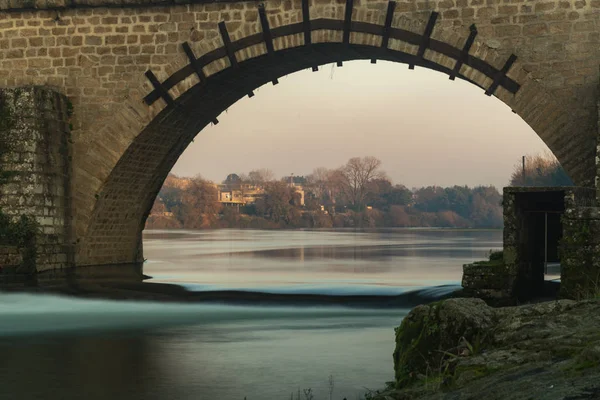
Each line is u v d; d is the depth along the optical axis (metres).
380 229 161.62
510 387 7.84
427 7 28.78
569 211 17.97
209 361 16.03
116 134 32.06
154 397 12.94
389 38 29.20
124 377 14.55
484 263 20.06
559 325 9.73
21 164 30.72
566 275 17.84
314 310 24.31
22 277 29.97
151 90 31.70
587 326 9.48
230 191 176.25
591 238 17.72
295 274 36.22
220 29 30.92
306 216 169.50
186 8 31.31
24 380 14.36
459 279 32.91
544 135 27.83
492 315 10.27
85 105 32.34
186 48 31.28
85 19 32.38
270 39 30.38
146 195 36.31
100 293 27.36
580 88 27.45
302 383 13.85
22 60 32.97
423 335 10.23
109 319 22.72
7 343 18.64
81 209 32.47
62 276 31.00
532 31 27.88
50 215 31.34
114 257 35.66
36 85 32.62
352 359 16.09
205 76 31.20
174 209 156.75
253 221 160.75
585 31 27.45
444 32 28.64
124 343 18.53
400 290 28.00
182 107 32.59
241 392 13.21
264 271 38.06
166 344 18.30
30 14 32.88
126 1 31.59
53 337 19.55
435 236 103.31
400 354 10.47
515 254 19.48
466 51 28.44
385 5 29.12
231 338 19.16
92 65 32.31
